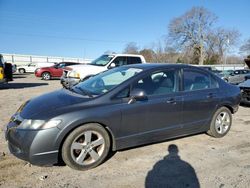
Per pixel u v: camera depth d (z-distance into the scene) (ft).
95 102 12.44
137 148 14.92
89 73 33.73
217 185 11.12
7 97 33.17
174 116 14.71
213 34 202.90
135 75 13.91
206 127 16.62
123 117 12.82
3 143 15.10
